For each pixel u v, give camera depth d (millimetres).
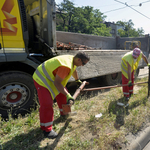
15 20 2580
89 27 31750
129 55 3365
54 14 3219
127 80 3580
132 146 2098
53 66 1958
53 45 3270
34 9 4117
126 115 2887
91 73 3945
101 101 3646
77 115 2922
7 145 2023
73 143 2059
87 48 5648
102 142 2090
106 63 4492
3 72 2633
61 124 2600
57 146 2043
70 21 31172
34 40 4301
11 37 2570
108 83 5051
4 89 2633
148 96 3834
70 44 5883
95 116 2838
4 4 2447
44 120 2160
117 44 8852
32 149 1954
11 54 2578
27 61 2857
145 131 2453
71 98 2012
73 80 3490
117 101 3535
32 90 2941
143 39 7762
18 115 2771
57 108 3215
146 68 10406
